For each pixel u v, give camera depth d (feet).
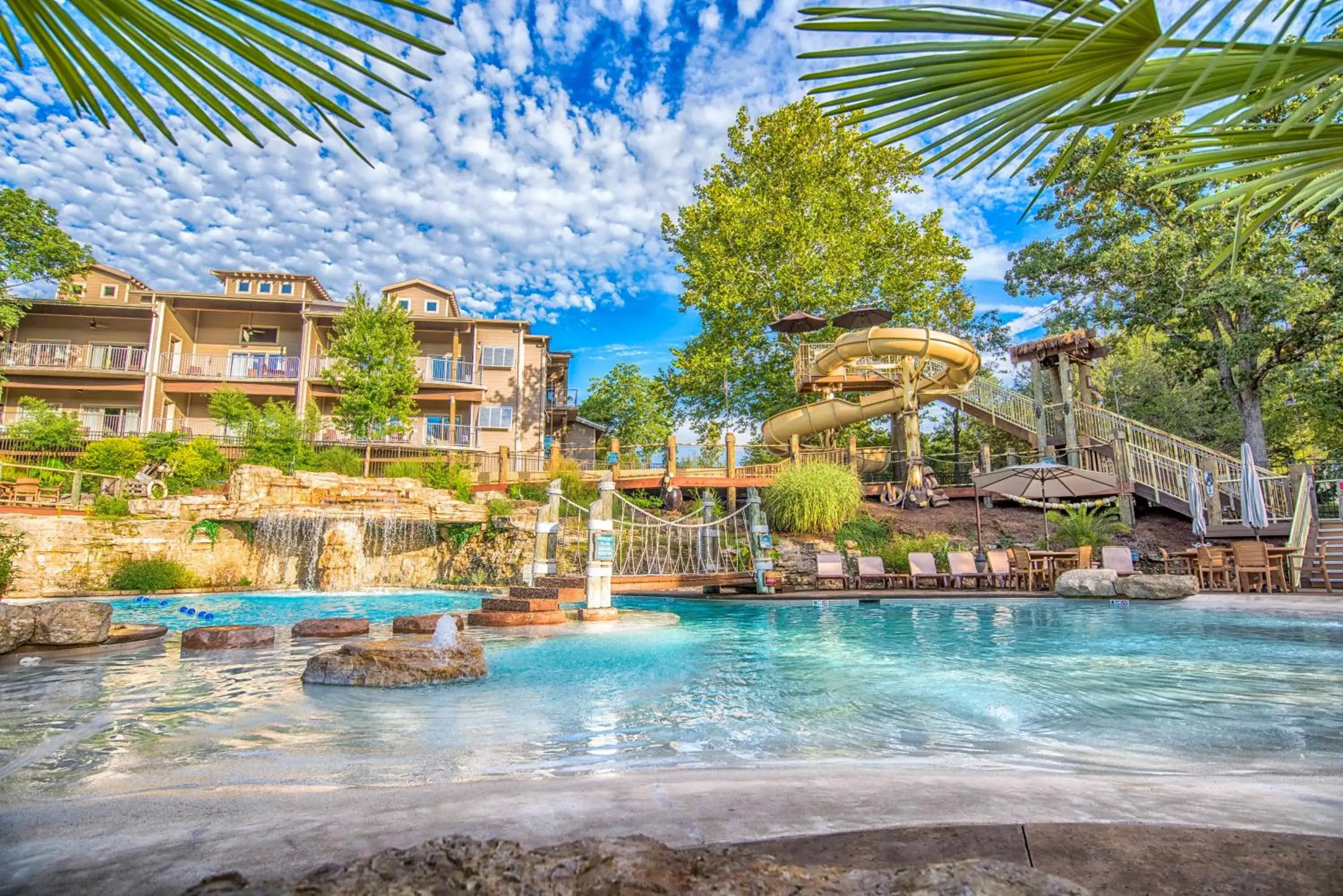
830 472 60.80
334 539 55.93
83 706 15.42
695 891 3.77
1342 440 86.38
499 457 74.38
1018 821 6.31
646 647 24.34
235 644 24.39
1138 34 4.31
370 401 89.45
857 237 90.63
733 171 99.45
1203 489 53.36
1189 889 4.54
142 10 3.63
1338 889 4.51
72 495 56.65
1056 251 76.89
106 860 5.53
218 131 4.18
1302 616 30.01
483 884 3.90
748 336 92.58
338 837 5.99
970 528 59.47
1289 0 3.88
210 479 68.90
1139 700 15.29
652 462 75.41
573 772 10.32
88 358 96.73
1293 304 59.31
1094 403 71.00
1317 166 5.58
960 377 67.72
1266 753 10.94
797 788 7.74
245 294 104.63
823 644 24.91
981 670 19.38
